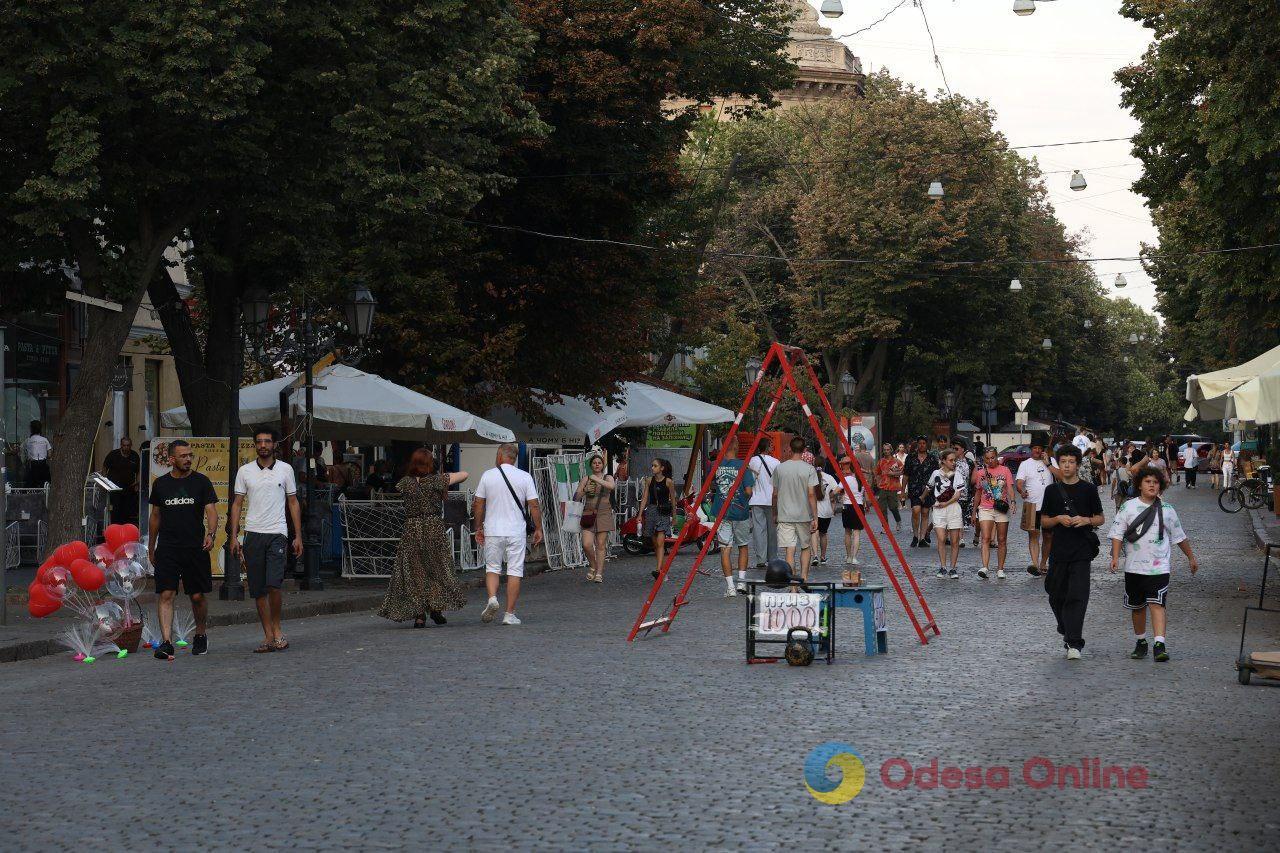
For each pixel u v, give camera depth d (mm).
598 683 14672
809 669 15773
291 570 29500
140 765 10664
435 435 33062
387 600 20906
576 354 40031
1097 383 116938
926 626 20234
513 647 17891
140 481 27531
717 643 18328
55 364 38500
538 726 12141
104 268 24188
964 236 74438
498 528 21109
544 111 36188
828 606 16297
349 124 24906
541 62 35312
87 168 22000
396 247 29000
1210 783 9867
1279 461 49000
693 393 62781
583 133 37562
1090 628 20094
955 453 28766
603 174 38000
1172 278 59625
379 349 36438
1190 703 13398
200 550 17844
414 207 25562
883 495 39156
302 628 21578
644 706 13180
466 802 9312
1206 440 122125
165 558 17672
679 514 40219
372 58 25297
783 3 40188
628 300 40406
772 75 39750
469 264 36875
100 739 11805
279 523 18125
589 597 25984
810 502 25547
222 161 24406
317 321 35375
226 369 29547
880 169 75875
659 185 38844
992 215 76625
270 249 27453
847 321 75000
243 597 25094
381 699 13672
